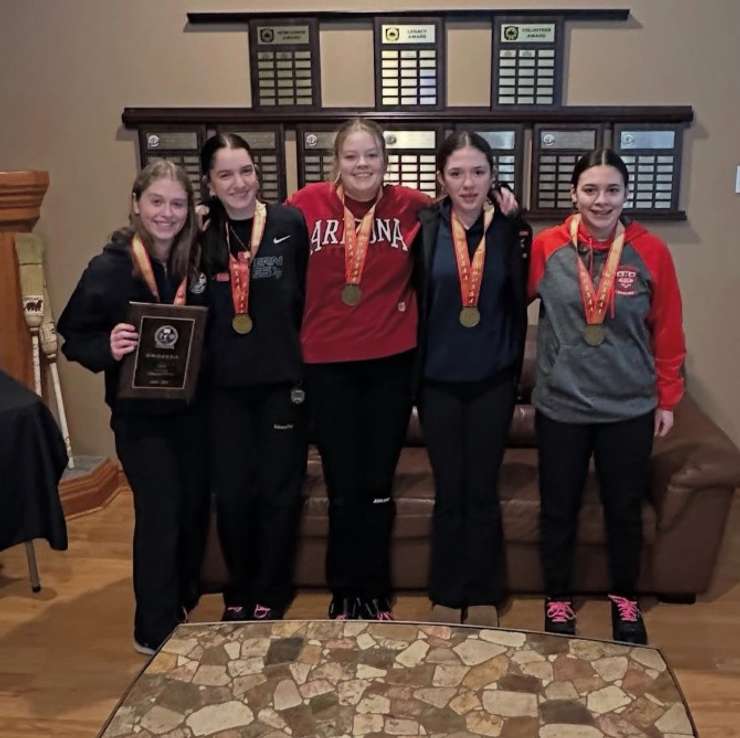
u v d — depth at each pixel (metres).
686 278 3.46
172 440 2.41
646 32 3.25
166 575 2.49
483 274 2.37
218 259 2.33
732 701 2.32
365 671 1.90
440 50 3.28
